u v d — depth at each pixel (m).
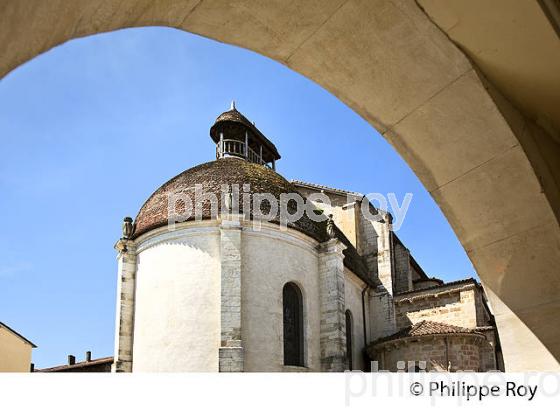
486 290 5.11
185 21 4.22
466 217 5.11
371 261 38.81
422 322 33.22
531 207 4.84
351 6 4.28
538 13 4.20
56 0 2.93
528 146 4.85
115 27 3.69
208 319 25.39
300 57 4.75
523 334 4.87
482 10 4.21
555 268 4.81
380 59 4.62
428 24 4.35
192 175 29.52
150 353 25.83
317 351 27.91
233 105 40.16
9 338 32.59
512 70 4.66
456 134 4.87
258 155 40.66
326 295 28.75
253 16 4.33
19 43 2.80
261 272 26.61
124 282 28.05
